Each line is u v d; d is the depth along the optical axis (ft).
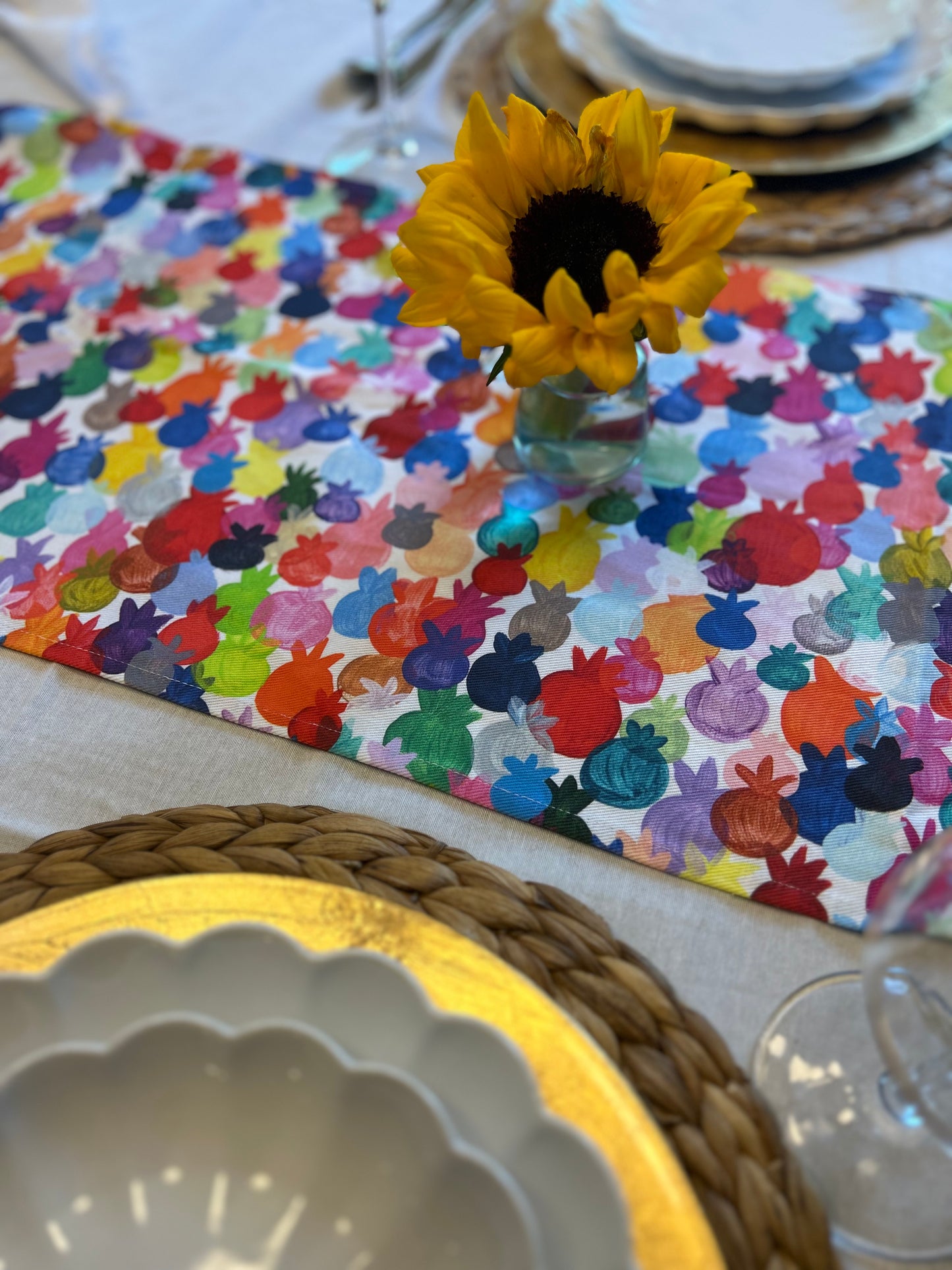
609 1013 1.61
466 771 2.09
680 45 3.33
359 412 2.85
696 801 2.03
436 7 4.24
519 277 2.13
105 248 3.40
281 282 3.25
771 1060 1.66
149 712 2.22
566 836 1.99
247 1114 1.42
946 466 2.62
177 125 3.86
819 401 2.80
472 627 2.34
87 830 1.85
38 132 3.80
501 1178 1.25
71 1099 1.39
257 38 4.21
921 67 3.39
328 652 2.31
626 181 2.15
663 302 1.96
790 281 3.12
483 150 2.10
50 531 2.59
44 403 2.93
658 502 2.58
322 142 3.77
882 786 2.03
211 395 2.92
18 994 1.43
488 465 2.69
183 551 2.53
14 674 2.29
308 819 1.86
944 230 3.25
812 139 3.38
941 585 2.36
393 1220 1.36
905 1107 1.59
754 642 2.28
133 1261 1.37
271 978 1.48
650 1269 1.25
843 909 1.86
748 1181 1.46
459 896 1.74
